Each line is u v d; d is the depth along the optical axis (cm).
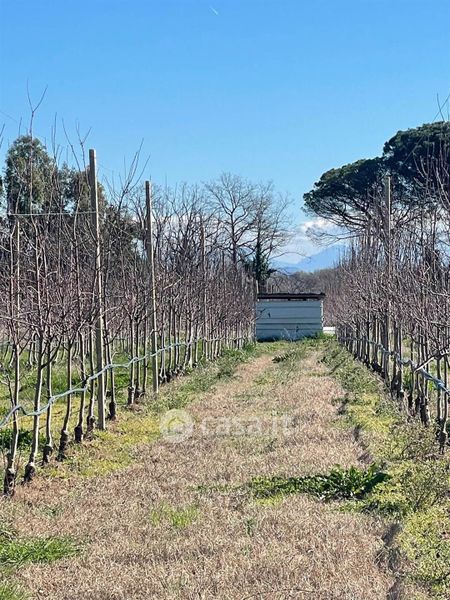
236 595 583
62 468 1085
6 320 1087
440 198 1005
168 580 621
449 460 984
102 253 1366
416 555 648
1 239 1152
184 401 1683
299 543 696
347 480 895
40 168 1359
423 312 1188
